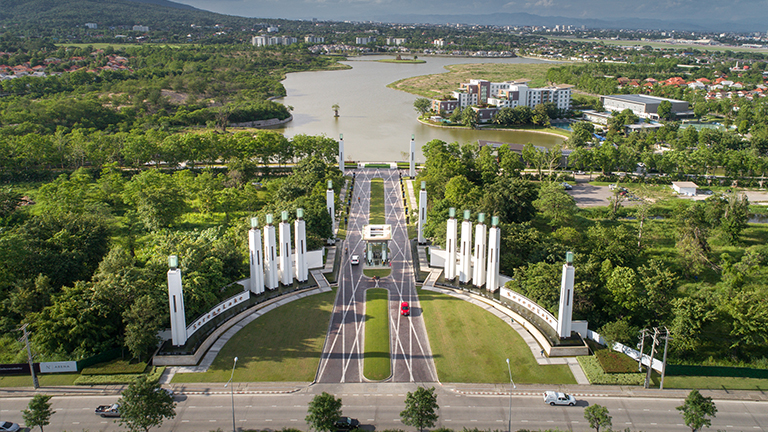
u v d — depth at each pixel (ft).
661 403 371.56
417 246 650.84
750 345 442.09
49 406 334.85
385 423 350.64
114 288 424.05
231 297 487.20
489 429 345.10
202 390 383.04
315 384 392.27
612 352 422.82
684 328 418.51
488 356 424.87
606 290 459.73
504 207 654.53
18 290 443.32
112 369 400.26
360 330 462.60
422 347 437.99
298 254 540.52
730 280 506.48
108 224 590.96
